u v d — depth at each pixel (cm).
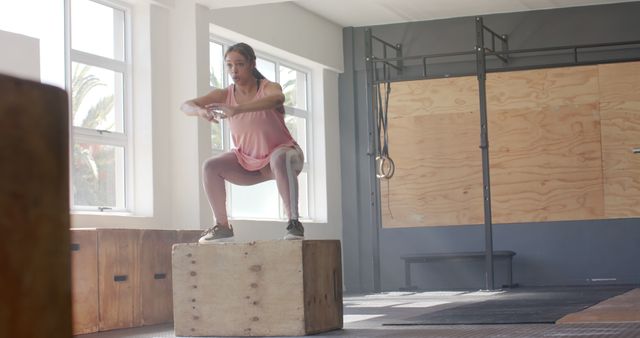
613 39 1111
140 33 770
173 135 790
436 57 1100
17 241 66
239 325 441
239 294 441
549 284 1114
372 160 1094
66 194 69
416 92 1166
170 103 792
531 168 1127
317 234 1114
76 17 704
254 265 438
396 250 1166
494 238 1134
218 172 455
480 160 1142
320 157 1148
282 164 444
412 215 1162
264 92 447
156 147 770
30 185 67
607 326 415
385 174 1164
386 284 1169
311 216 1144
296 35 1068
